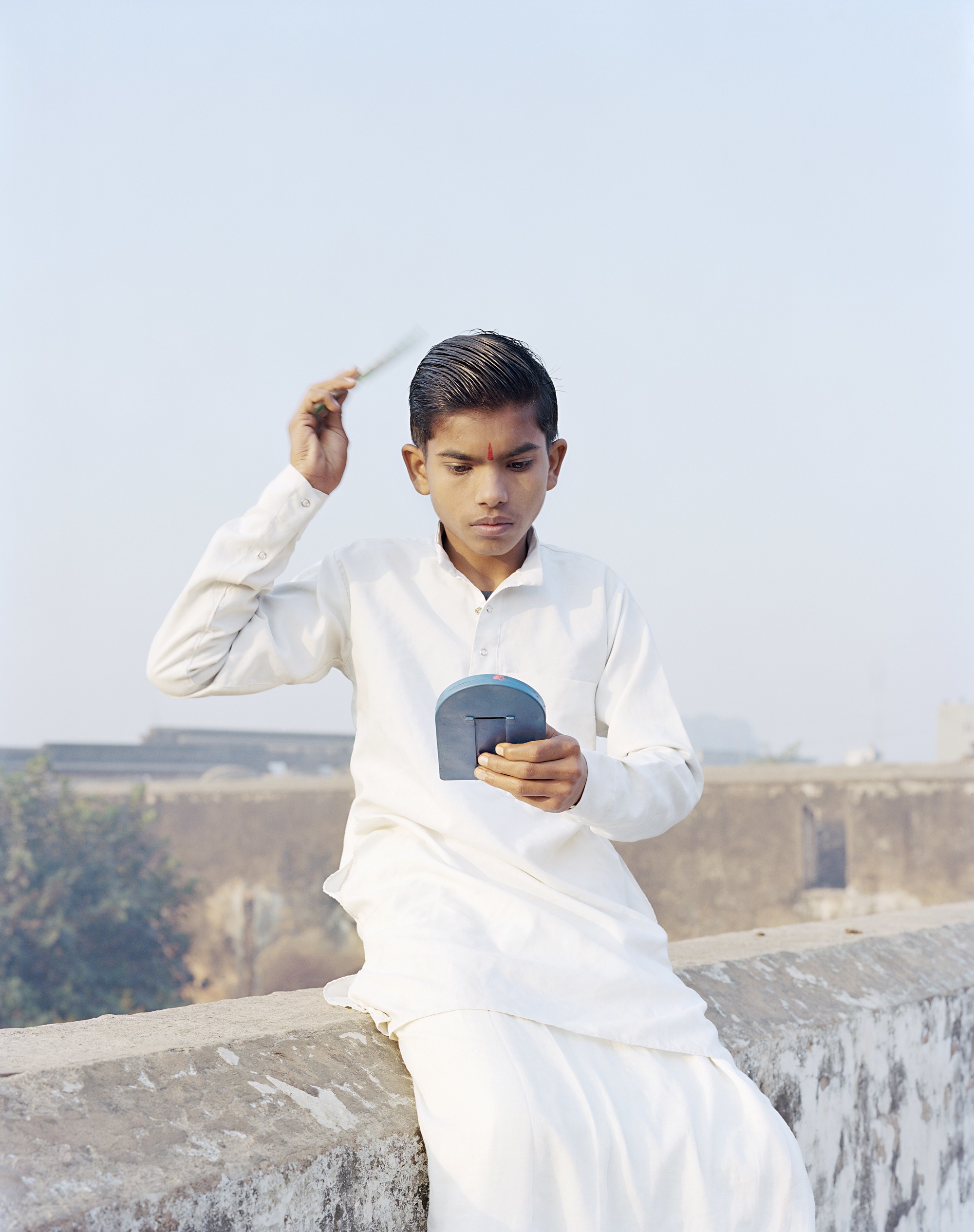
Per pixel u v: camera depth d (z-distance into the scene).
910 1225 1.85
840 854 12.76
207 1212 0.92
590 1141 1.04
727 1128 1.12
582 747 1.34
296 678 1.35
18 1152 0.89
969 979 2.09
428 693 1.32
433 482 1.29
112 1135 0.95
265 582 1.29
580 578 1.46
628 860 12.23
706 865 11.96
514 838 1.26
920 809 11.18
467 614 1.37
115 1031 1.19
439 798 1.26
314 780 15.06
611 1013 1.16
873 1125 1.77
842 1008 1.75
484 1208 1.00
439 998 1.11
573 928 1.19
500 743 1.11
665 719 1.39
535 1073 1.06
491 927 1.19
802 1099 1.60
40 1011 12.50
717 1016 1.55
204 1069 1.08
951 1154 1.97
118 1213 0.87
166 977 13.66
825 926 2.32
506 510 1.27
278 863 14.92
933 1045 1.94
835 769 11.64
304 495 1.28
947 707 21.55
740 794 11.95
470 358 1.23
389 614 1.36
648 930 1.28
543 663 1.36
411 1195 1.09
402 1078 1.18
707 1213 1.07
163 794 15.20
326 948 14.66
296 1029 1.21
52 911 13.12
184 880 14.81
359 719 1.37
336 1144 1.03
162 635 1.30
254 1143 0.99
